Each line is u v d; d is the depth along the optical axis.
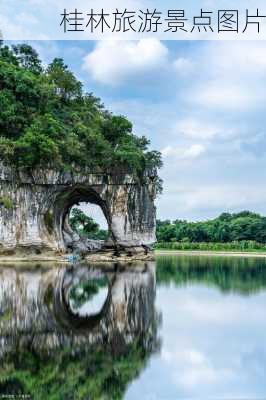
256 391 15.73
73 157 71.88
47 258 69.38
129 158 73.94
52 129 68.38
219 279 48.53
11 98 69.12
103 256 76.69
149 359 18.73
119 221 76.75
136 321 25.83
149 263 74.19
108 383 15.90
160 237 155.88
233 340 21.89
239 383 16.44
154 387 15.86
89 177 74.31
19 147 65.19
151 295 35.94
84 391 15.11
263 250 130.12
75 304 30.75
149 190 80.19
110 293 36.38
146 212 79.38
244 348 20.56
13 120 67.56
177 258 95.56
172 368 17.73
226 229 148.38
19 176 67.88
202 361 18.70
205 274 54.28
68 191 74.94
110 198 76.19
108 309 29.31
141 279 47.34
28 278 44.31
